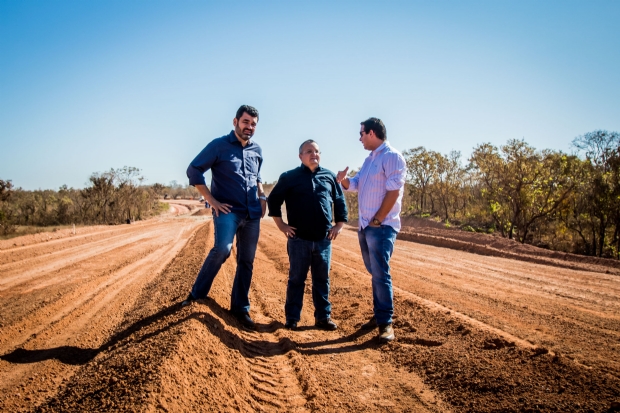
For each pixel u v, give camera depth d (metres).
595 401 2.73
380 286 4.55
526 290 7.58
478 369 3.44
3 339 4.95
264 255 13.01
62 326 5.48
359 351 4.30
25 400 3.27
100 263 11.24
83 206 35.91
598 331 4.71
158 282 8.12
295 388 3.44
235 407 2.93
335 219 5.38
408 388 3.42
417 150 31.58
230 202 4.67
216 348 3.65
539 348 3.62
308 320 5.61
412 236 18.75
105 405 2.61
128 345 3.89
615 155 16.55
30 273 9.65
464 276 9.05
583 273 9.97
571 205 18.20
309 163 5.03
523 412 2.76
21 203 34.69
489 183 20.62
